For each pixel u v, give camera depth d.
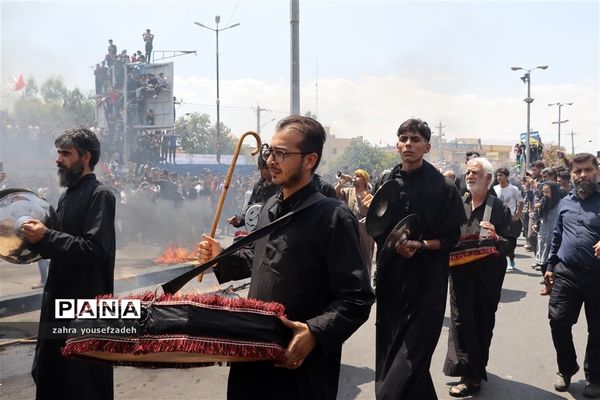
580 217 4.41
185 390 4.55
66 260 2.94
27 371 4.83
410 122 3.62
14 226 2.87
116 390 4.55
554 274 4.62
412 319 3.40
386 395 3.24
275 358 1.92
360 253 2.14
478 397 4.44
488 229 4.40
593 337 4.41
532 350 5.64
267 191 4.57
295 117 2.25
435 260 3.52
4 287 7.97
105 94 20.83
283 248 2.13
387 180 3.81
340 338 2.00
